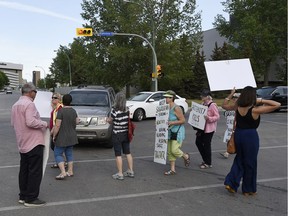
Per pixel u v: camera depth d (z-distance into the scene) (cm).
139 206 539
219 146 1100
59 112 686
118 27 3797
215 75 664
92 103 1145
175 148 730
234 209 529
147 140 1201
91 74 4012
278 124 1716
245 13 4956
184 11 3622
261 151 1020
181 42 3662
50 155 928
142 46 3525
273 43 4809
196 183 673
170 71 3625
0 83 15175
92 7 3997
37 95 696
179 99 2109
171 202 559
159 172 757
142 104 1822
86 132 1001
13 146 1063
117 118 692
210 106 784
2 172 743
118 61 3619
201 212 515
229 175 607
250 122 584
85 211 515
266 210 527
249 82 672
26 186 549
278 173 757
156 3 3472
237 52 4962
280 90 2517
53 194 596
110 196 587
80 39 4184
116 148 695
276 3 4806
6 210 520
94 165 819
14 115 543
